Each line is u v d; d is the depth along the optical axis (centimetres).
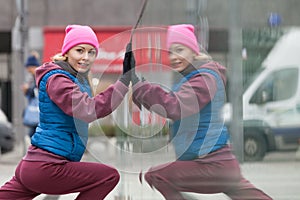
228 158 1002
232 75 2520
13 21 3769
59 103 925
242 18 2773
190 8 3062
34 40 3666
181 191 1005
